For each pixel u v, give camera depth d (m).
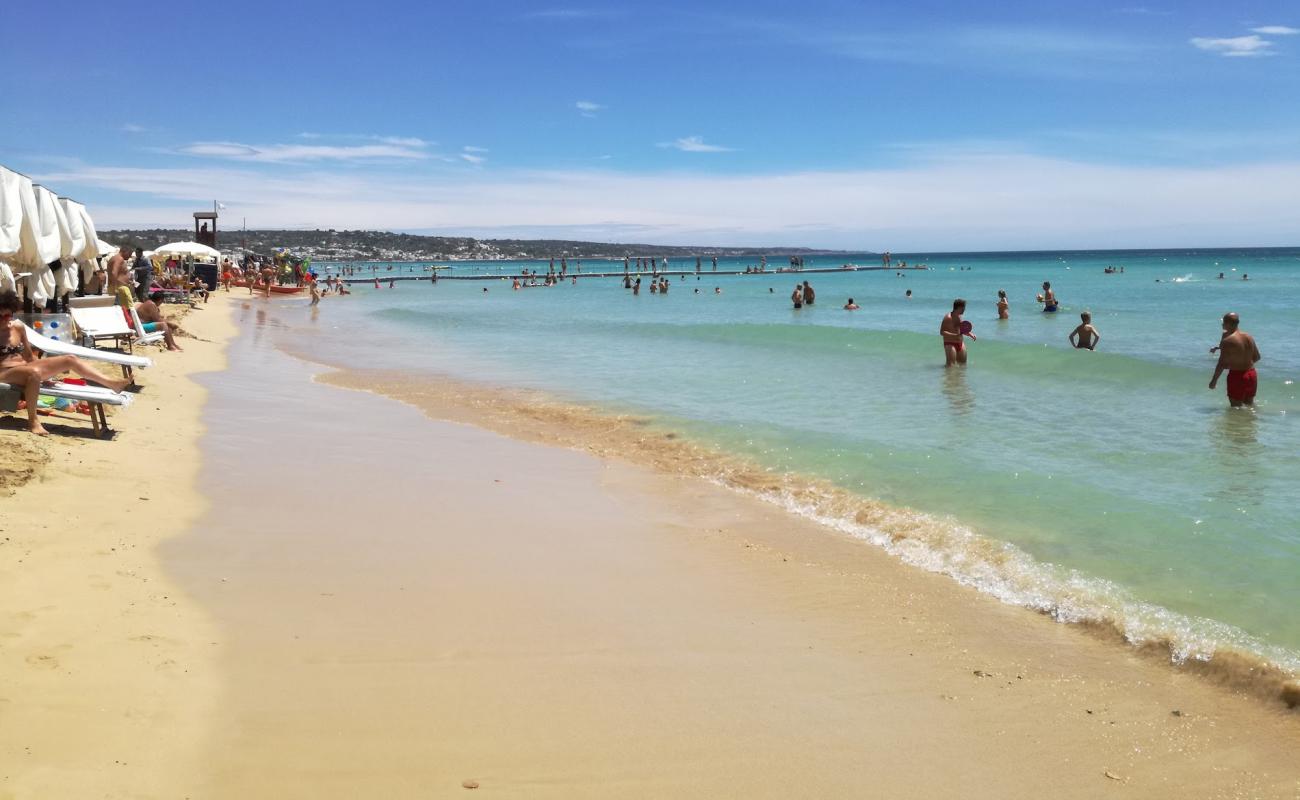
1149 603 5.97
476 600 5.99
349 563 6.54
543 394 15.48
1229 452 10.08
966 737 4.43
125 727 3.97
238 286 54.09
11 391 9.11
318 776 3.79
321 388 15.75
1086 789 4.00
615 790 3.85
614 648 5.34
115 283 19.45
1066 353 17.66
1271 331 24.09
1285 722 4.57
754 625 5.80
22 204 11.64
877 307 40.19
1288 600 5.91
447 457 10.49
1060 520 7.76
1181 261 136.50
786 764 4.12
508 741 4.20
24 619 4.91
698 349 22.52
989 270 105.62
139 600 5.42
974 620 5.91
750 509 8.55
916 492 8.77
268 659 4.86
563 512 8.36
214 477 8.66
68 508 6.95
